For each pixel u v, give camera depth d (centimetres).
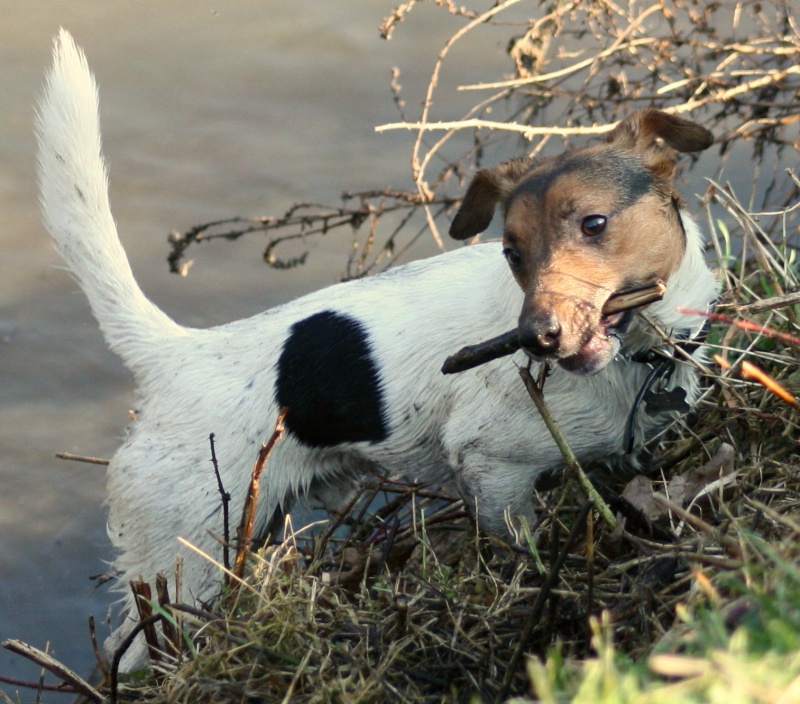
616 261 529
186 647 539
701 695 321
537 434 592
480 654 498
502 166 603
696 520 463
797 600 360
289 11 1355
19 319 1011
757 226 748
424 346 621
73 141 649
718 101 830
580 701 325
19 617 789
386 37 843
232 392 643
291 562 578
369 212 937
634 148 561
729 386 620
